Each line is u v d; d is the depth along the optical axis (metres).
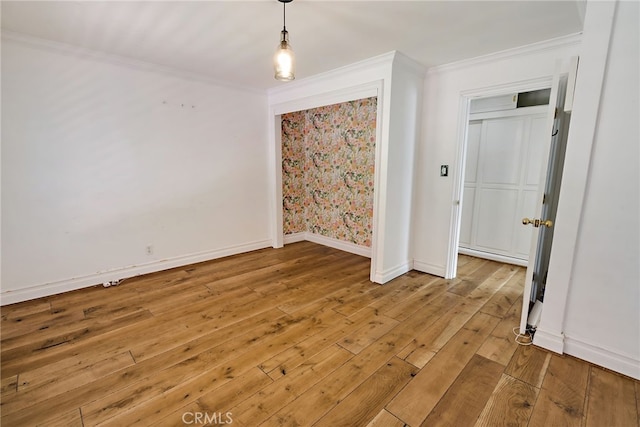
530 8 2.04
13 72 2.59
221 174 4.05
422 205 3.61
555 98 2.03
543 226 2.32
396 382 1.81
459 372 1.90
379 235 3.27
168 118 3.49
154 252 3.58
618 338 1.87
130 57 3.07
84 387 1.76
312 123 4.80
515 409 1.62
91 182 3.07
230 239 4.27
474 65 3.04
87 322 2.48
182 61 3.16
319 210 4.93
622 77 1.72
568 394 1.71
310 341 2.23
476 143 4.23
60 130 2.85
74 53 2.83
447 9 2.06
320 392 1.73
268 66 3.31
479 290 3.15
